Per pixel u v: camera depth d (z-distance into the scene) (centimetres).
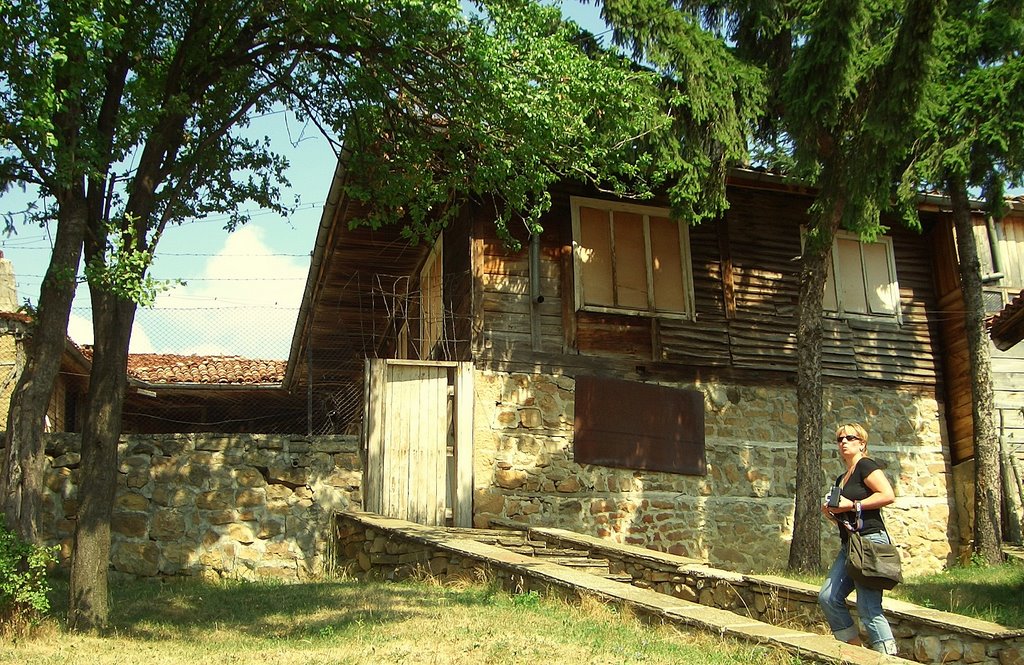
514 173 1081
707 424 1479
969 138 1231
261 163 1039
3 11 747
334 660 670
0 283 1688
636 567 1105
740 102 1295
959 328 1617
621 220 1480
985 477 1476
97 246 829
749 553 1455
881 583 665
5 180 850
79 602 788
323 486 1263
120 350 823
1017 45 1248
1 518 748
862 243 1636
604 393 1417
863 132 1192
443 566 1065
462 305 1421
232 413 2239
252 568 1204
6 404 1542
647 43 1251
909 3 1116
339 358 2052
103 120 852
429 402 1351
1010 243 1700
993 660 729
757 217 1572
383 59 979
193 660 685
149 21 885
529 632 753
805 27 1176
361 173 1148
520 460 1364
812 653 654
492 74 970
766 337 1531
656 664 655
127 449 1192
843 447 699
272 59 983
